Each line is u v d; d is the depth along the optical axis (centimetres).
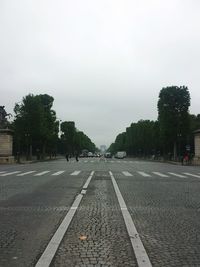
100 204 1608
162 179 3061
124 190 2177
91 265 773
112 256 835
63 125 15462
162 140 8475
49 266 765
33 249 888
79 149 18700
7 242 952
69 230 1095
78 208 1498
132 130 15112
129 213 1387
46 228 1118
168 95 8300
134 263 787
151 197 1858
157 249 892
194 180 2973
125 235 1034
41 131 8319
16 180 2866
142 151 13900
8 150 7112
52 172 3925
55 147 11850
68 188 2272
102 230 1096
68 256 834
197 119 11631
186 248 902
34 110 8250
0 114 8038
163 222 1220
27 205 1572
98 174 3628
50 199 1762
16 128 8294
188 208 1512
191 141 9238
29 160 8300
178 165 6562
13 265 772
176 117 8262
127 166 5622
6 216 1316
